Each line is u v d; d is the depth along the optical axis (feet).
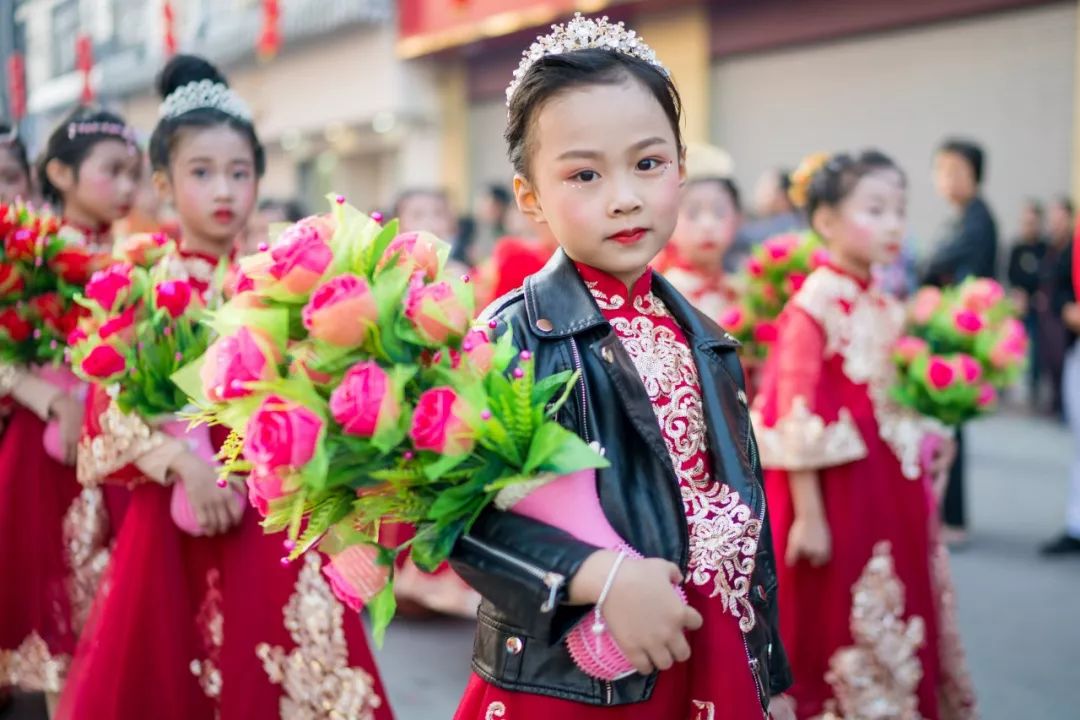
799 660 8.68
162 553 7.02
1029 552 14.98
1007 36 28.25
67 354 7.25
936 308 9.41
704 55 34.71
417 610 12.83
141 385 6.81
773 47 33.32
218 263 7.80
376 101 43.86
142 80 42.19
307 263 3.82
